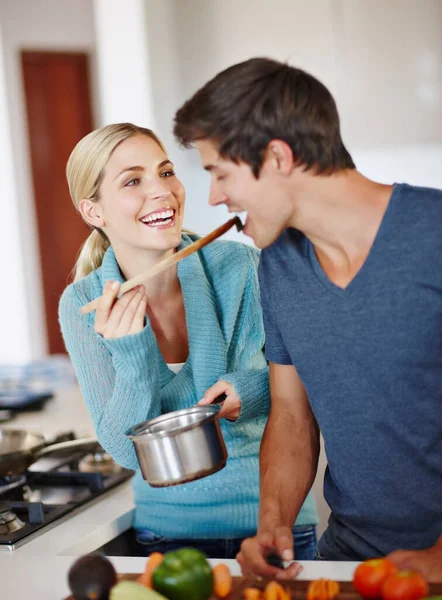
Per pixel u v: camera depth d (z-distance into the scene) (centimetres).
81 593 109
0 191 432
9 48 425
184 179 339
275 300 134
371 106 305
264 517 133
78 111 440
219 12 316
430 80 302
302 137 115
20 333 445
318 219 122
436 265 118
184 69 328
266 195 119
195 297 168
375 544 133
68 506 173
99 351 163
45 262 442
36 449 181
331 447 132
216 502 168
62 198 442
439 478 126
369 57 301
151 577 109
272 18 308
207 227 342
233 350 173
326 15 301
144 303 147
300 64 306
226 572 114
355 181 122
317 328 127
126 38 341
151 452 131
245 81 115
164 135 340
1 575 139
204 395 157
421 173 324
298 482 141
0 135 429
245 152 115
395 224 120
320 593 110
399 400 123
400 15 298
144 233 162
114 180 161
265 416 175
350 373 125
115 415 156
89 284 169
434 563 113
